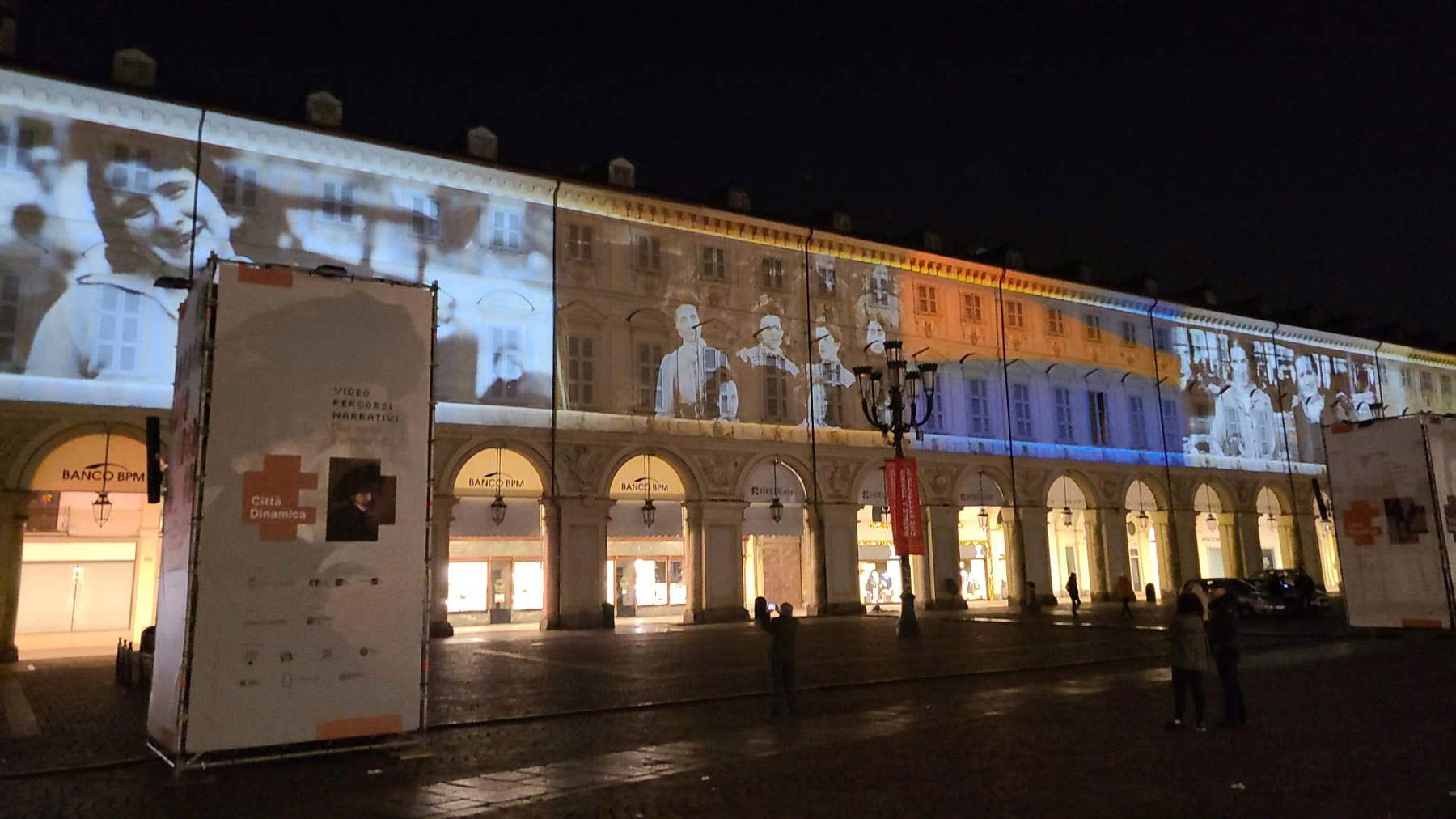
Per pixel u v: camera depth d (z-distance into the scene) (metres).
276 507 11.56
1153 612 40.19
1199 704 12.91
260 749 11.84
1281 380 56.53
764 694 17.23
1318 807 8.80
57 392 27.11
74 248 27.86
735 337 39.00
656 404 36.91
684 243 38.50
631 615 39.81
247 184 30.56
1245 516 52.78
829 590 39.56
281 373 11.78
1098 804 8.97
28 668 24.12
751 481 38.69
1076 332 48.72
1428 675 18.48
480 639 30.53
